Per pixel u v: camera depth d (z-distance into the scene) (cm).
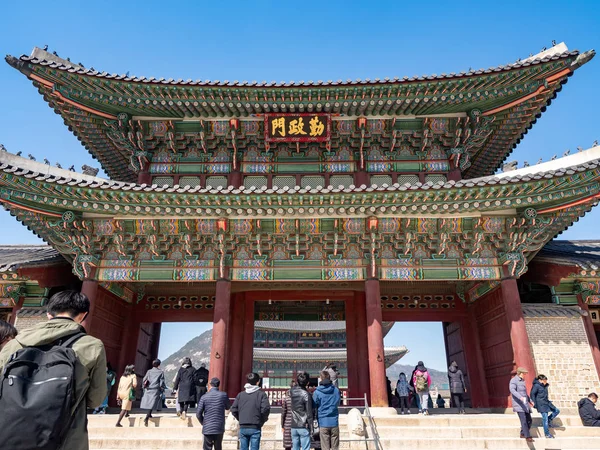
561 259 1955
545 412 1427
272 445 1369
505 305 1859
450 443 1354
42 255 2198
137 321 2294
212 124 2203
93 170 1967
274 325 5359
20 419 341
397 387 1891
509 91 2008
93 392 405
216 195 1706
